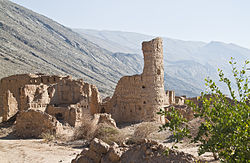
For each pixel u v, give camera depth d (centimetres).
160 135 2491
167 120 3794
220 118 873
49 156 1898
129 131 2722
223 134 854
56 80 4253
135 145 1417
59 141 2491
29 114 2731
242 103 844
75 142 2448
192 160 1191
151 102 3350
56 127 2633
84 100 3644
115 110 3591
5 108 3303
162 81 3516
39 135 2638
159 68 3466
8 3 19425
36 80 4303
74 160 1452
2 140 2448
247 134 799
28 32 15488
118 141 2262
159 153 1252
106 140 2278
